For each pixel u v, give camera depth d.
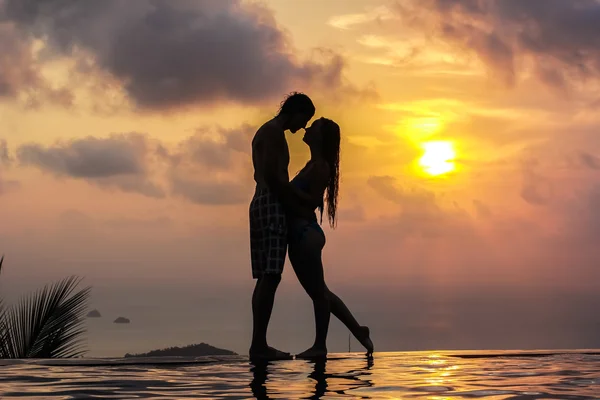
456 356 4.99
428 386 3.03
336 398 2.64
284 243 5.20
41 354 6.79
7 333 6.79
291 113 5.36
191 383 3.18
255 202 5.27
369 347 5.44
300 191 5.28
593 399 2.60
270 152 5.21
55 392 2.87
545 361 4.44
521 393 2.78
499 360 4.59
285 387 3.01
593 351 5.33
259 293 5.14
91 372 3.73
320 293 5.29
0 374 3.66
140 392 2.86
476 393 2.78
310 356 5.10
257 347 5.05
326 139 5.55
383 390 2.89
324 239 5.40
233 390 2.92
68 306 7.00
